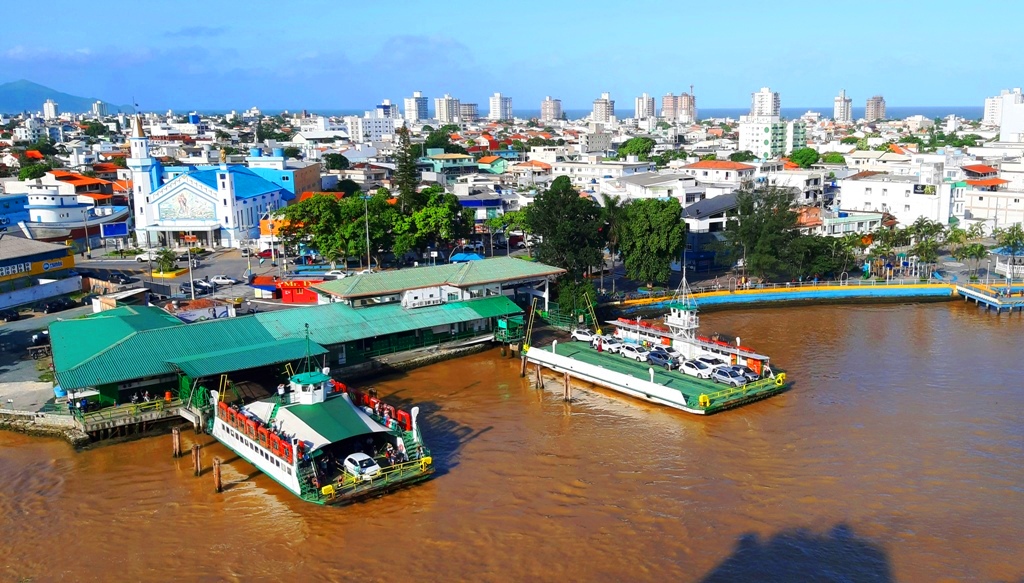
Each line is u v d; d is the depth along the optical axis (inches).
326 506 1974.7
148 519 1927.9
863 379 2876.5
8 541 1840.6
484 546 1793.8
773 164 7632.9
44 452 2311.8
